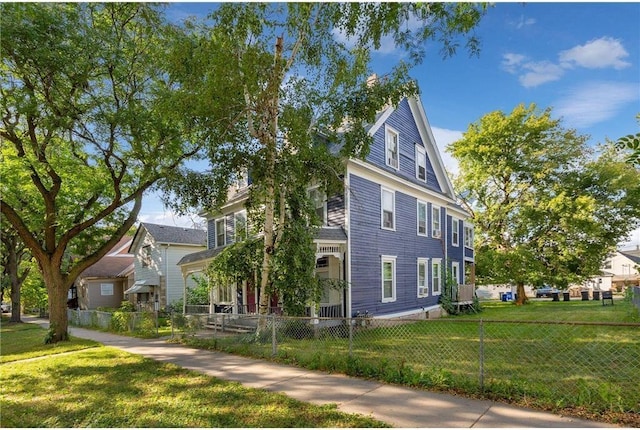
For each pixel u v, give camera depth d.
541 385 5.44
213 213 13.49
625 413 4.55
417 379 5.96
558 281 26.17
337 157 11.33
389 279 15.73
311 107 10.45
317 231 11.63
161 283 25.27
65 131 11.55
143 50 11.51
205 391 5.92
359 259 13.85
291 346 9.30
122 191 14.53
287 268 10.22
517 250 25.69
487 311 21.66
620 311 17.69
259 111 9.70
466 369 6.97
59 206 14.45
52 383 6.82
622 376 6.41
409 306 16.88
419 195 18.55
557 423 4.38
